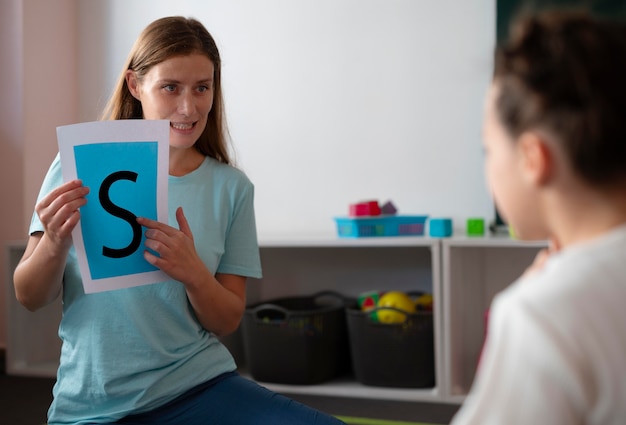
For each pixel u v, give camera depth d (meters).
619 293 0.56
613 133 0.58
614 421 0.55
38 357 3.14
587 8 0.70
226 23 3.22
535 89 0.60
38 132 3.30
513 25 0.68
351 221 2.64
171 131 1.34
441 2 2.92
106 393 1.27
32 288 1.24
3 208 3.28
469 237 2.57
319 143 3.09
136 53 1.37
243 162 3.21
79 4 3.44
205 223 1.38
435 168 2.93
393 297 2.64
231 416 1.29
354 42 3.04
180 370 1.30
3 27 3.26
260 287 3.17
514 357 0.56
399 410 2.43
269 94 3.16
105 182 1.20
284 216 3.15
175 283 1.30
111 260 1.21
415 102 2.96
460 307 2.60
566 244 0.63
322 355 2.68
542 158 0.61
